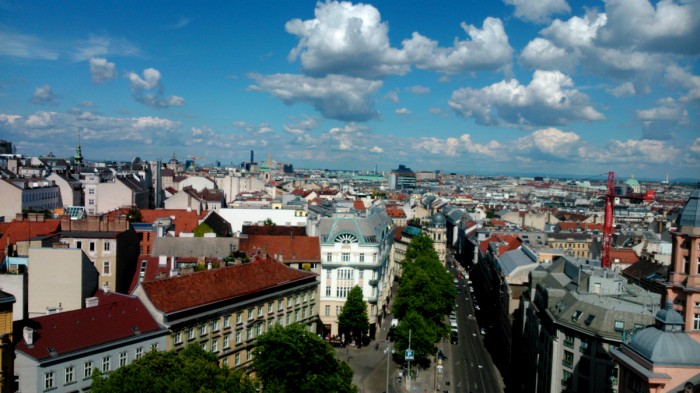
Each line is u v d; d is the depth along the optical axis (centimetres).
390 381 13300
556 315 11338
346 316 14862
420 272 16338
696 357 7200
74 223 13450
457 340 17100
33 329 8306
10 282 8975
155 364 7338
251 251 15788
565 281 13350
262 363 9300
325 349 9581
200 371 7488
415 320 14012
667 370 7119
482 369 14638
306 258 15912
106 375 8744
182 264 13812
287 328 9625
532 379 12750
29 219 14825
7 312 7731
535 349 12631
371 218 17962
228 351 11150
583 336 10494
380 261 16575
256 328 11906
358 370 13862
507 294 16175
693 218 9888
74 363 8438
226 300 11025
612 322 10256
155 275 13288
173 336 9925
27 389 7969
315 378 9038
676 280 10069
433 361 15038
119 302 9644
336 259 16138
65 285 10362
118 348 9044
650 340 7450
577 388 10562
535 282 13812
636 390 7488
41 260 10350
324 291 16100
